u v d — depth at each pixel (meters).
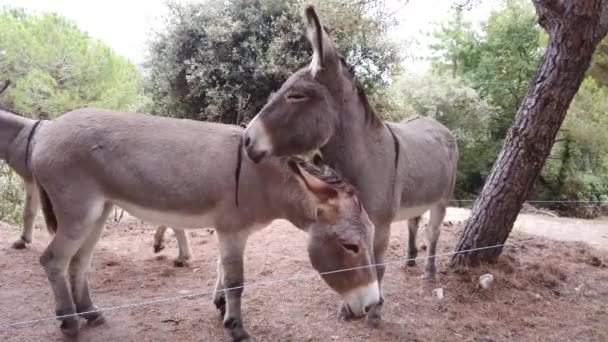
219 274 3.59
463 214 7.97
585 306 4.10
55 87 11.73
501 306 3.97
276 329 3.42
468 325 3.59
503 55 14.75
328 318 3.61
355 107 3.14
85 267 3.39
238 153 3.03
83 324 3.44
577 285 4.55
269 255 5.11
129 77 13.76
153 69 8.64
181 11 8.19
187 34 8.16
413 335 3.40
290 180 2.93
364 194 3.20
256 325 3.47
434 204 4.14
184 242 4.85
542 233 6.82
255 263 4.89
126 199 3.06
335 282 2.74
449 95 13.17
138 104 9.02
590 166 13.05
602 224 8.18
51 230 3.15
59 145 2.93
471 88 13.99
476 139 13.28
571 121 11.59
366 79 8.58
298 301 3.91
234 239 3.11
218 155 3.02
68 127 2.99
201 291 4.19
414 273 4.66
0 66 11.19
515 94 14.48
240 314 3.20
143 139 3.01
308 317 3.62
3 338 3.20
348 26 6.88
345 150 3.15
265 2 7.78
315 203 2.78
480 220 4.61
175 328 3.43
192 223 3.18
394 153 3.37
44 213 3.13
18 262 4.78
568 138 12.23
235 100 8.05
